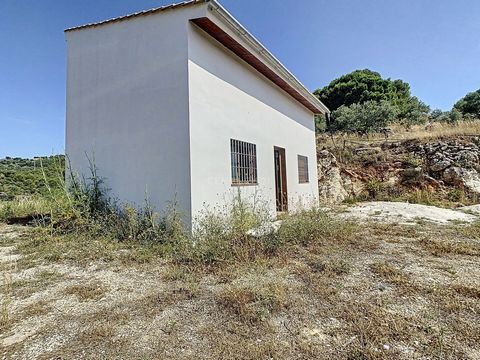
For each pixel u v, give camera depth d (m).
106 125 5.77
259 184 7.23
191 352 1.89
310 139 11.55
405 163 12.43
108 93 5.79
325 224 5.23
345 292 2.79
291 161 9.45
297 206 8.62
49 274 3.50
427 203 10.27
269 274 3.28
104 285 3.14
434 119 18.84
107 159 5.72
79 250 4.42
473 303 2.52
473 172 11.07
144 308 2.57
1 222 6.97
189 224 4.80
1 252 4.50
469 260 3.76
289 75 8.15
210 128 5.50
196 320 2.33
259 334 2.09
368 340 1.96
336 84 25.53
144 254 4.15
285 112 9.28
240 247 4.04
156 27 5.32
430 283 2.98
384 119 17.48
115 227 5.08
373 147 14.01
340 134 17.11
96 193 5.69
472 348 1.86
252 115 7.18
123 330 2.20
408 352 1.82
